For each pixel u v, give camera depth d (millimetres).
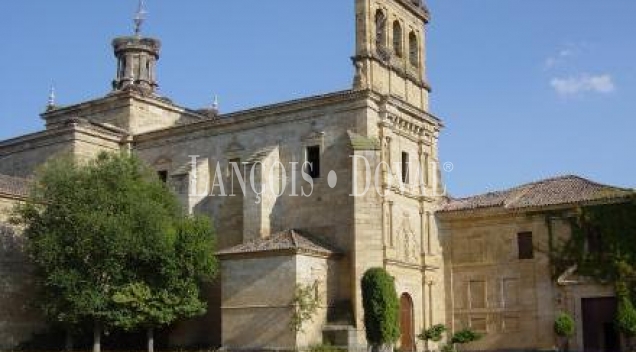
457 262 59188
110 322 49594
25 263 54219
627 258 52594
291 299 47938
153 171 56562
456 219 59469
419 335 54281
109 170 52375
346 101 53000
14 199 54000
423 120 58531
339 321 49406
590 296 53750
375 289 47250
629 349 51781
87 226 49094
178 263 50719
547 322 55031
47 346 54250
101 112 67062
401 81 58094
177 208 54469
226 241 56906
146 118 66375
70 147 60938
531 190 60406
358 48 54406
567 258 54938
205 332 55344
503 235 57812
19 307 53531
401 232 54688
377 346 46781
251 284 49812
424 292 56875
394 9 58531
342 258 51188
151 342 50844
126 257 50156
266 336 48594
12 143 64875
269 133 56312
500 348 56531
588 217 54562
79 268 49750
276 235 51969
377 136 53125
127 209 50844
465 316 58250
